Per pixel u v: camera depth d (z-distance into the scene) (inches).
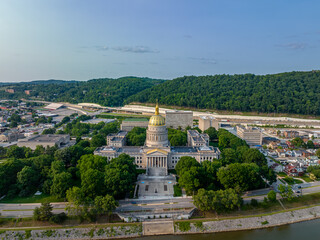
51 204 7682.1
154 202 7795.3
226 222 7057.1
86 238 6545.3
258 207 7598.4
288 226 7116.1
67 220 6929.1
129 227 6786.4
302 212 7593.5
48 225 6796.3
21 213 7190.0
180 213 7204.7
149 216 7101.4
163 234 6688.0
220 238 6589.6
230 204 7234.3
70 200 7007.9
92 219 6963.6
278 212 7519.7
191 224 6934.1
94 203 6958.7
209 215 7263.8
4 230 6614.2
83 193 7160.4
